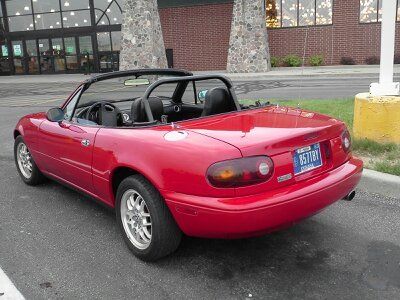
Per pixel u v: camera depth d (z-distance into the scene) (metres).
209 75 4.38
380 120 6.02
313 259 3.64
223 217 3.02
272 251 3.80
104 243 4.03
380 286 3.22
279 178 3.20
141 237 3.65
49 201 5.12
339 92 13.23
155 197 3.41
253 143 3.14
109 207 4.18
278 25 24.11
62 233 4.27
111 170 3.74
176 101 5.00
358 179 3.78
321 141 3.52
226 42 25.17
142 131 3.66
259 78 20.19
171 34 25.98
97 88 4.63
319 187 3.31
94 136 3.99
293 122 3.71
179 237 3.51
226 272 3.48
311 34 23.75
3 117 11.92
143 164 3.40
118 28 27.52
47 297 3.21
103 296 3.20
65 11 28.31
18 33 29.72
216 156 3.06
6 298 3.20
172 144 3.30
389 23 5.93
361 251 3.75
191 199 3.14
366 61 23.14
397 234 4.05
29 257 3.80
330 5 23.19
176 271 3.52
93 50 28.30
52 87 21.61
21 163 5.77
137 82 4.71
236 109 4.36
